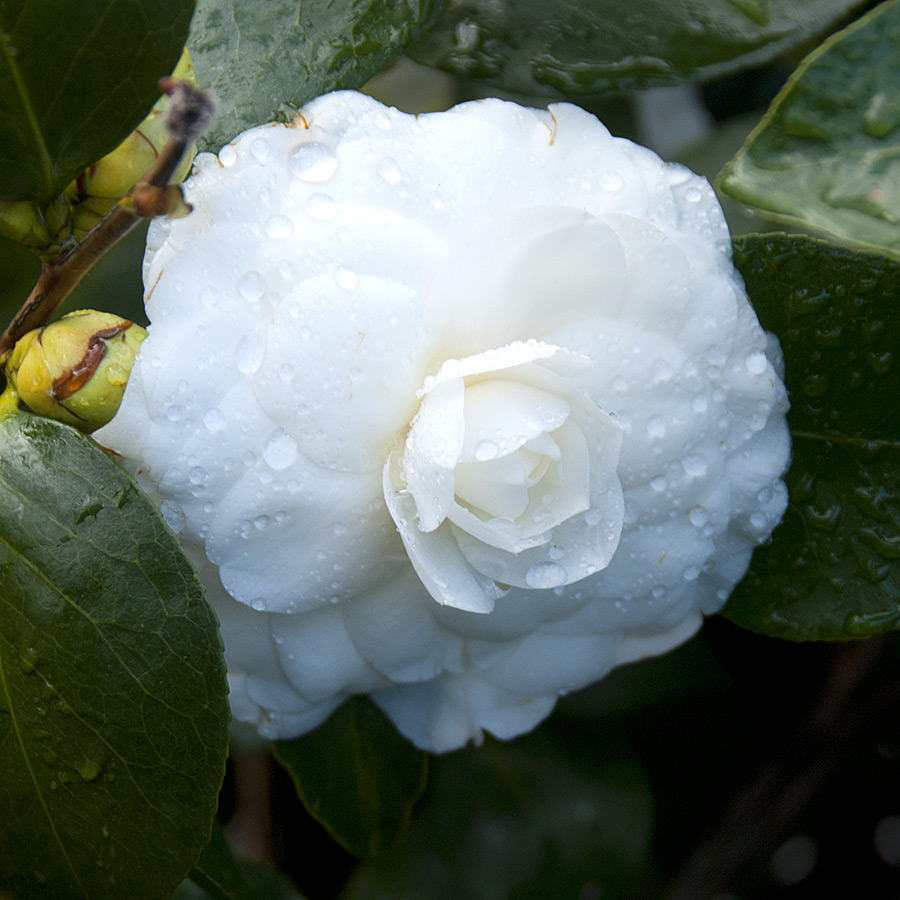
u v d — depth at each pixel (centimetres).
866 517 32
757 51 32
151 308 29
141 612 29
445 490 28
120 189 29
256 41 31
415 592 31
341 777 35
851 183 29
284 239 29
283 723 32
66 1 28
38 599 29
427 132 29
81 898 30
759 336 30
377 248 29
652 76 33
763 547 33
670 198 30
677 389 30
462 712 33
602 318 30
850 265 32
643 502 31
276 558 30
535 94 33
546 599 31
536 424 29
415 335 29
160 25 28
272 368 29
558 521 29
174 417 29
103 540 29
